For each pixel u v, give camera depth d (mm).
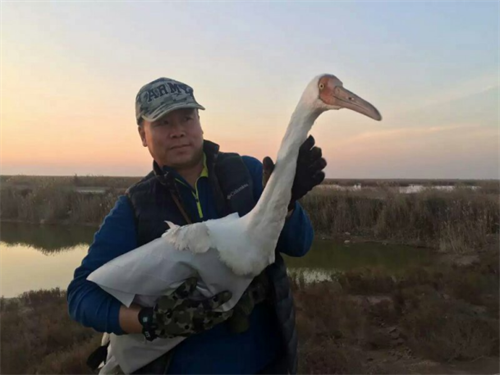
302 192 1059
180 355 1052
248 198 1137
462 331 3008
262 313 1123
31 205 11570
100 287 1029
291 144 1049
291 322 1104
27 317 3734
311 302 3678
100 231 1105
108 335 1214
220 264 1006
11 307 4094
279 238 1140
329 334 3111
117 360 1081
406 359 2797
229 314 999
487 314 3473
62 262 6887
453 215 7480
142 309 984
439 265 5578
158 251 1018
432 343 2834
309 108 1067
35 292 4621
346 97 1035
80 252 7723
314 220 8602
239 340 1070
